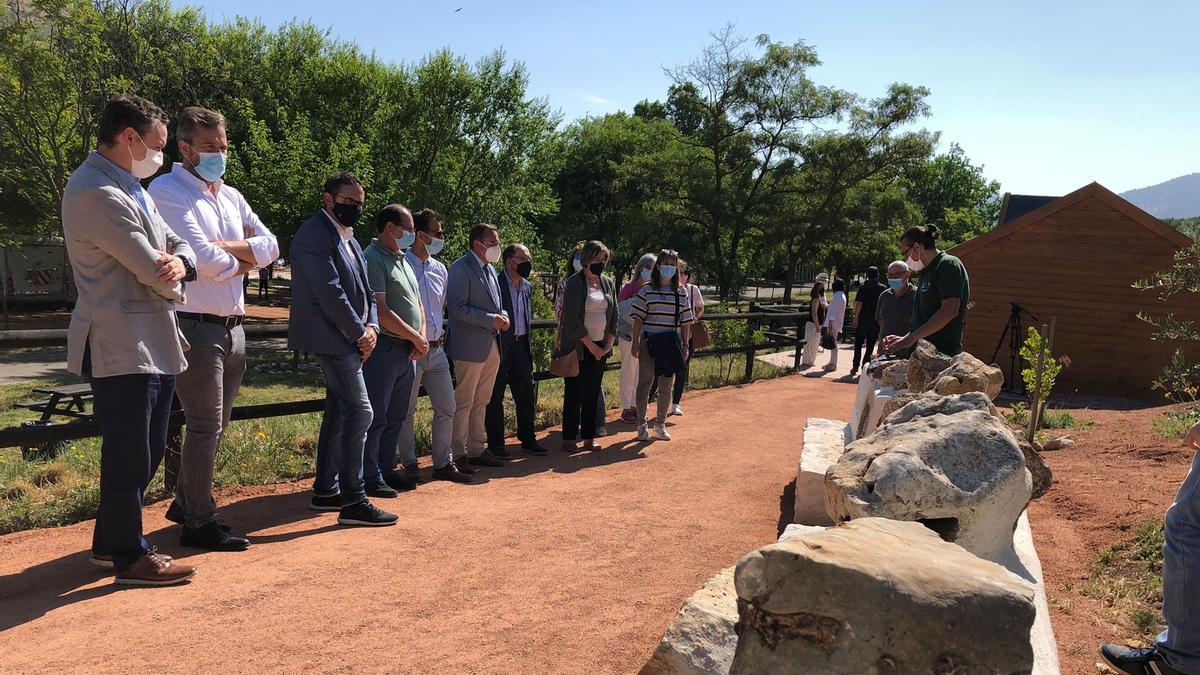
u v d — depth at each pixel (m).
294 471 5.73
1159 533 4.62
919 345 5.29
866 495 2.93
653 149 48.06
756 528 4.91
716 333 13.41
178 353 3.46
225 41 25.41
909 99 37.19
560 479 6.02
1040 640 2.70
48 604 3.20
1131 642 3.57
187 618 3.12
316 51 26.36
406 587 3.59
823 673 1.79
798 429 8.75
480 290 6.09
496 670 2.89
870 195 39.06
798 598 1.81
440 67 23.19
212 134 3.90
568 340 7.04
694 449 7.43
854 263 47.28
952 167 73.19
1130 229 13.27
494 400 6.64
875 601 1.76
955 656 1.74
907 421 3.54
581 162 48.81
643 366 7.68
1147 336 13.20
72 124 19.47
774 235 37.91
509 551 4.18
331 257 4.48
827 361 16.67
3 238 25.16
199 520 4.00
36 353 19.03
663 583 3.86
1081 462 6.73
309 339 4.47
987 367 4.59
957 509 2.89
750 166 39.62
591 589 3.72
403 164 23.27
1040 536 4.92
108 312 3.24
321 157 20.86
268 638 2.99
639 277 8.77
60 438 4.29
